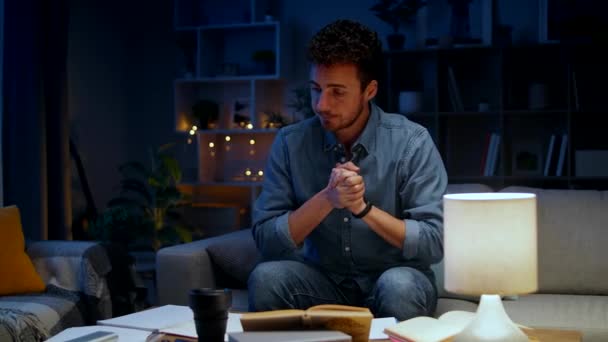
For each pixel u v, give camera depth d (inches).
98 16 197.6
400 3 187.9
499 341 44.2
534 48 182.2
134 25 214.2
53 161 142.9
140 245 181.5
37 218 135.9
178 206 180.5
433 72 196.1
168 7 213.8
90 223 157.1
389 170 72.0
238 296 91.7
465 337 45.3
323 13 204.2
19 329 85.0
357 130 72.1
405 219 68.6
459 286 45.9
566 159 180.1
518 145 191.9
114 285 104.6
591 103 177.3
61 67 144.2
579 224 92.4
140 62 214.4
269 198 74.5
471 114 186.1
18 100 135.8
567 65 180.5
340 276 74.5
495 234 45.3
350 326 46.6
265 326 46.3
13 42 135.8
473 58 193.9
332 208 65.7
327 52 63.5
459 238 46.1
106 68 200.7
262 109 206.5
